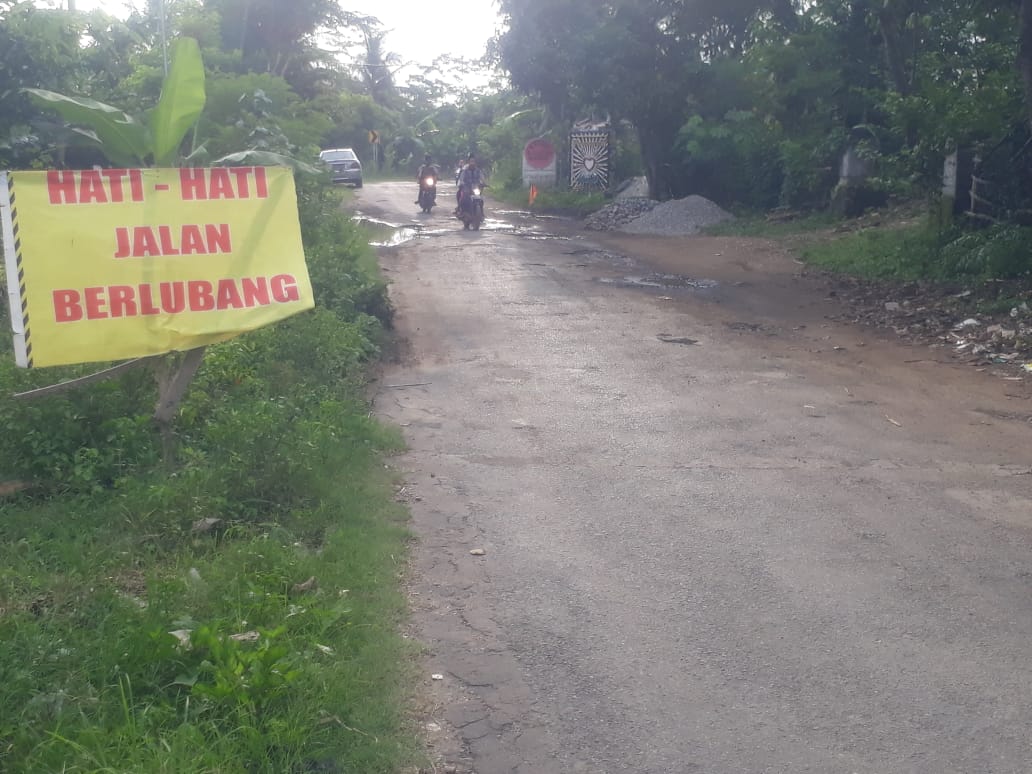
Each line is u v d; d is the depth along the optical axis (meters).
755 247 21.09
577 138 35.12
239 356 8.74
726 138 27.56
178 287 6.17
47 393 6.18
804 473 7.29
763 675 4.49
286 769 3.60
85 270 5.93
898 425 8.54
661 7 28.20
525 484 6.95
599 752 3.91
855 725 4.12
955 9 19.14
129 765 3.48
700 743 3.98
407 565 5.58
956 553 5.89
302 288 6.50
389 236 22.28
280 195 6.47
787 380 10.02
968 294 14.05
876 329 12.64
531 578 5.46
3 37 11.35
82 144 8.10
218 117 14.91
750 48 28.66
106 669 4.09
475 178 24.66
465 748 3.91
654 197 30.14
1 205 5.73
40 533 5.53
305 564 5.29
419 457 7.50
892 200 24.22
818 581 5.48
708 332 12.33
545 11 29.09
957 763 3.87
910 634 4.89
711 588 5.37
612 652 4.68
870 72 24.61
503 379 9.90
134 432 6.52
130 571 5.25
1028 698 4.34
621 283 16.00
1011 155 17.67
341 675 4.19
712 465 7.43
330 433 7.30
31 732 3.68
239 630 4.50
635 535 6.08
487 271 17.02
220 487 6.10
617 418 8.61
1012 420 8.73
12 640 4.27
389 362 10.53
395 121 72.19
